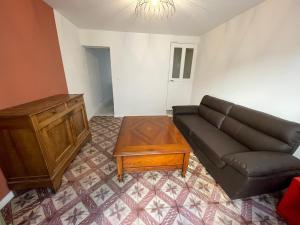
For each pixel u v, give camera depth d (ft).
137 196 4.75
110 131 9.77
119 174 5.18
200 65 11.82
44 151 4.33
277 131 4.80
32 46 5.60
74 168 6.06
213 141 5.98
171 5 6.75
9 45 4.55
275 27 5.65
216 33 9.60
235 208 4.42
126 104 12.94
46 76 6.47
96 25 9.68
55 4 6.68
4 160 4.17
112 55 11.39
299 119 5.04
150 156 5.18
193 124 7.86
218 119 7.57
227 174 4.59
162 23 9.11
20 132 3.94
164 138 5.74
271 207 4.48
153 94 13.06
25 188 4.58
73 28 9.43
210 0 6.19
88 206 4.37
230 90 8.39
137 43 11.38
